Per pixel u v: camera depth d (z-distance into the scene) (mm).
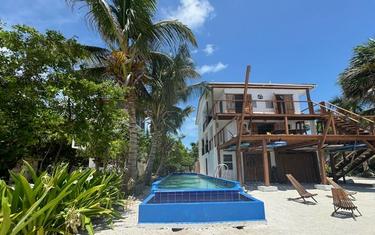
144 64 13047
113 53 11969
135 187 12500
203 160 30734
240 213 6625
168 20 12984
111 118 9180
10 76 7266
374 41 17812
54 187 4719
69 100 8305
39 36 7727
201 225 6406
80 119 8414
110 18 11688
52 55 7891
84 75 9484
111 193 8242
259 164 21250
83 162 14906
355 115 15625
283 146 19203
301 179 21000
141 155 29234
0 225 3342
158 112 18641
